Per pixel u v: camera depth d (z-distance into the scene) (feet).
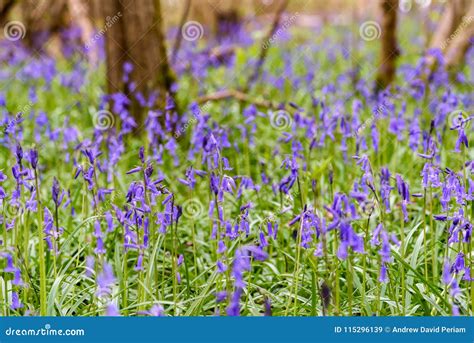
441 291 15.60
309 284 15.85
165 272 16.33
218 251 15.08
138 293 15.34
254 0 32.09
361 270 15.70
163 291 15.61
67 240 15.56
